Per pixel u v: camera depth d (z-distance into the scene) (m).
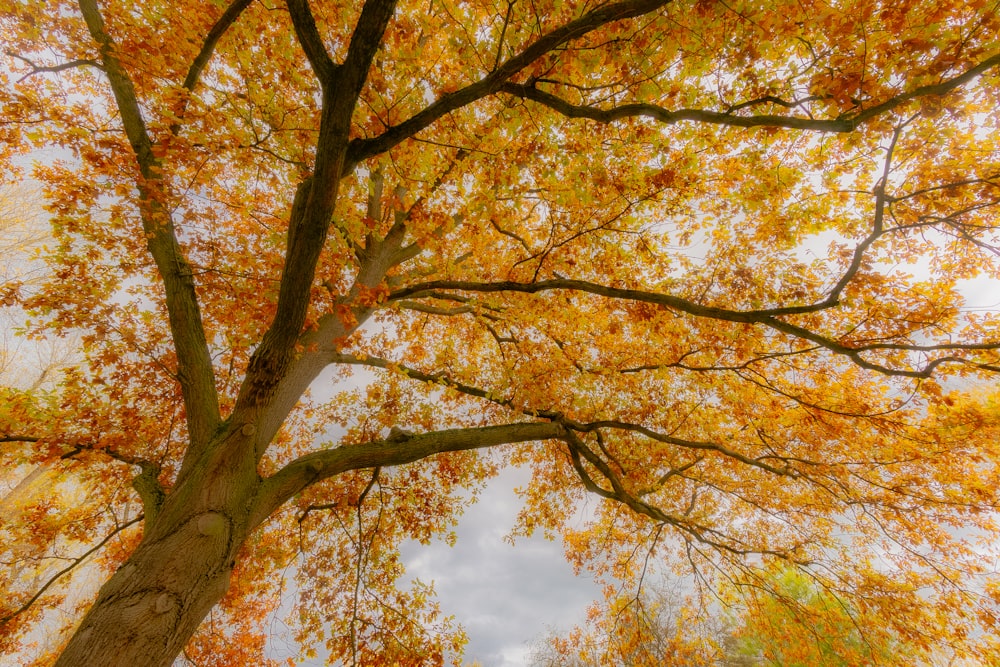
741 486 8.83
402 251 7.47
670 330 7.34
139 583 3.04
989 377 5.82
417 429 8.84
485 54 4.89
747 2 4.00
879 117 4.75
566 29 3.26
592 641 12.99
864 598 7.60
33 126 4.58
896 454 7.32
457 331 10.09
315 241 3.57
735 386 7.56
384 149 3.62
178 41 4.93
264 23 5.20
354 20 5.34
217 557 3.36
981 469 6.96
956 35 4.03
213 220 6.28
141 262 5.95
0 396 4.95
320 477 4.46
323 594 7.52
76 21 5.12
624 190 5.64
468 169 5.22
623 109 3.98
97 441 5.23
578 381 8.32
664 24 4.19
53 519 6.22
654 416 8.81
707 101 5.30
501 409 9.33
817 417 6.87
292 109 5.34
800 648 8.66
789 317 6.86
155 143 4.90
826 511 8.12
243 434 3.95
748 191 6.32
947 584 7.69
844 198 6.14
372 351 9.02
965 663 7.84
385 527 8.24
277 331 4.07
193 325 4.71
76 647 2.71
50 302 5.15
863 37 4.16
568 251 6.36
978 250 6.23
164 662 2.84
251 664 7.16
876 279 6.30
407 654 6.26
